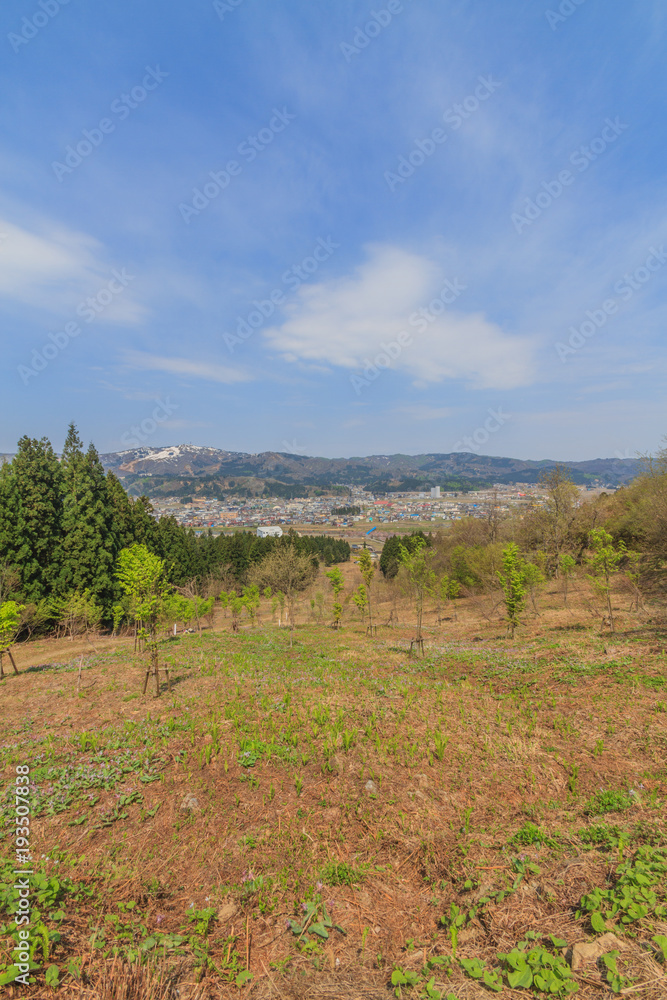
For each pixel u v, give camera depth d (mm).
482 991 3293
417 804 6098
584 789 6207
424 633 25406
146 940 3861
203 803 6305
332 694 11234
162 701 11391
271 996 3459
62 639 27062
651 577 25891
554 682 11133
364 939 4000
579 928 3709
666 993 2957
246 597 35531
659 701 8641
